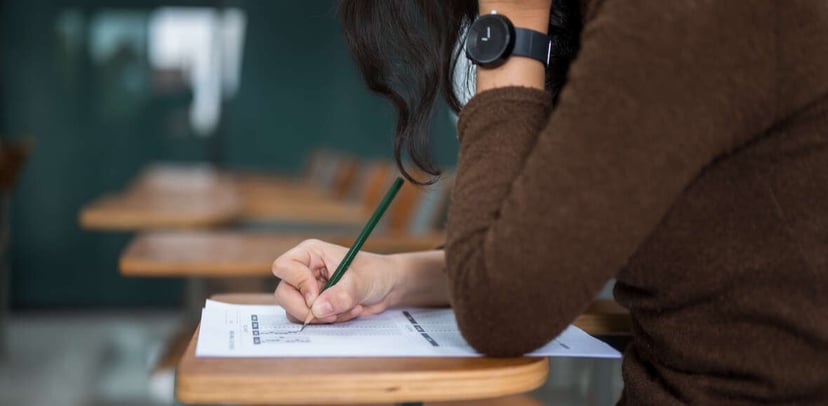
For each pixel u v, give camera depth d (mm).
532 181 797
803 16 787
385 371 799
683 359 870
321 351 864
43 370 4566
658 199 782
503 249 797
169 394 4098
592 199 775
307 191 4777
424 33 1099
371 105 6906
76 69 6523
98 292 6652
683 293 847
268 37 6809
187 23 6688
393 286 1087
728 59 771
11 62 6430
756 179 807
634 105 769
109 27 6562
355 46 1112
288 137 6887
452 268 848
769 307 815
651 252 842
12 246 6508
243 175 6254
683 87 767
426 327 1002
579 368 1285
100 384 4289
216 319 1010
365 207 3674
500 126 880
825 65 787
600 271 790
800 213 807
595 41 796
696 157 780
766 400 832
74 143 6551
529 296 797
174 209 3137
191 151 6766
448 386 801
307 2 6832
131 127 6641
